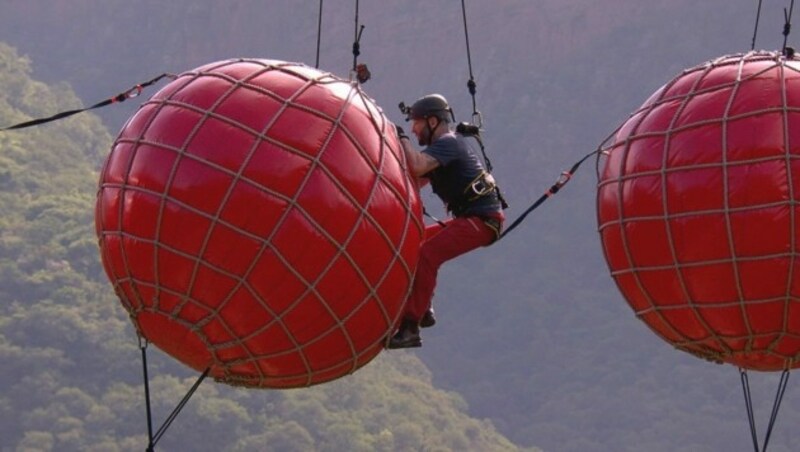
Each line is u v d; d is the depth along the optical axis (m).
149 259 33.69
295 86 34.16
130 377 174.62
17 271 188.88
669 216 36.72
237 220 33.16
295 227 33.25
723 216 36.09
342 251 33.56
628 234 37.50
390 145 34.38
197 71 34.84
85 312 183.38
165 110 34.16
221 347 34.44
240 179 33.22
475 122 37.25
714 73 37.59
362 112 34.31
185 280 33.59
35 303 184.00
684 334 38.06
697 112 36.91
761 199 35.84
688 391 199.38
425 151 34.91
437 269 35.12
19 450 162.12
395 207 34.06
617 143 38.12
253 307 33.62
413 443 173.12
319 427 170.12
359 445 168.38
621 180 37.62
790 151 35.88
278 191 33.22
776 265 35.94
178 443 164.62
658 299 37.66
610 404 199.88
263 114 33.69
